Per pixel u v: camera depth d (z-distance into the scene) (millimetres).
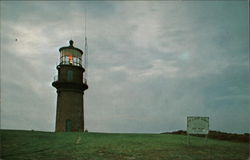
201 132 18578
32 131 23062
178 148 17109
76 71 36219
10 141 17312
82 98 36312
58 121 33844
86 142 18359
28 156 13891
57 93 35562
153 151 15961
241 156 15500
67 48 37531
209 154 15695
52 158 13719
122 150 15992
